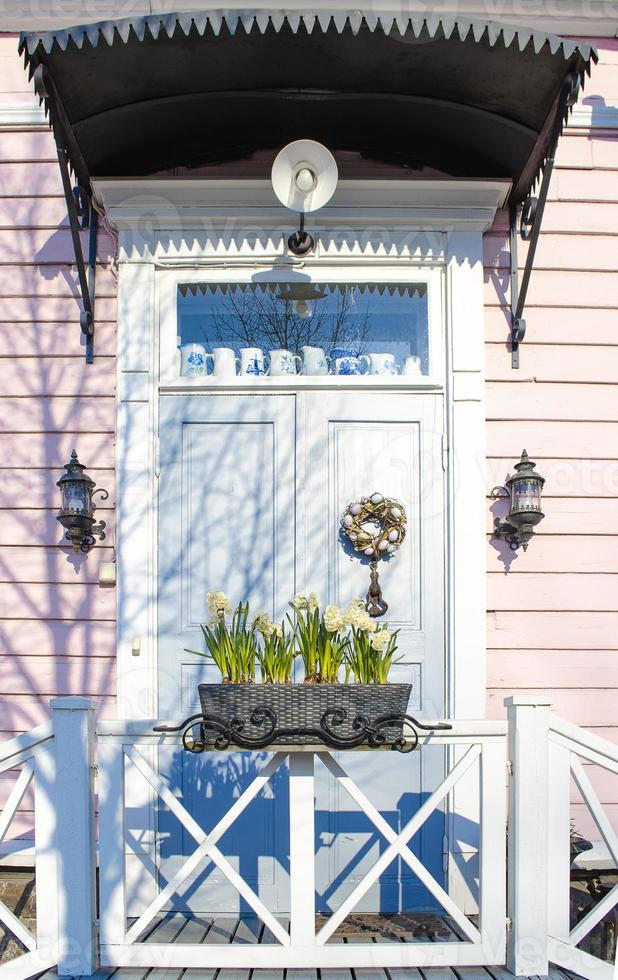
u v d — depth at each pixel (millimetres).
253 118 3182
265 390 3342
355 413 3342
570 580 3318
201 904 3111
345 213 3363
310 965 2467
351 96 3041
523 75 2857
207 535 3289
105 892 2494
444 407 3348
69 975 2434
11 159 3490
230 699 2469
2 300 3436
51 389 3383
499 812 2535
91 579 3299
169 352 3355
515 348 3389
